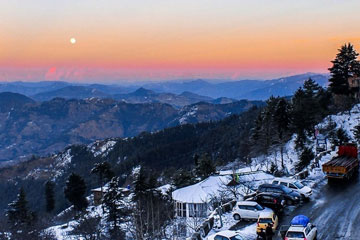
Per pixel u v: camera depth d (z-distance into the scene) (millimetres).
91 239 57438
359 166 49344
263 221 29062
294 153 86438
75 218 79312
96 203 109250
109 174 97688
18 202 86625
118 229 57938
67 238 63031
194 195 55406
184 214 55562
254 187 49250
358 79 96938
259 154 103188
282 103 92875
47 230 71500
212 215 34781
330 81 100500
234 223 32438
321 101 99938
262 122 106500
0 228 62281
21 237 60250
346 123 85375
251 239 28219
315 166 50969
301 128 88438
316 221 31266
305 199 37156
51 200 117812
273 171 67625
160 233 36906
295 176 45719
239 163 103375
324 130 87062
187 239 28531
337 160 46031
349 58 97938
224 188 48438
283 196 36125
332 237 27750
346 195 37875
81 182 104062
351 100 98000
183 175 81625
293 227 26484
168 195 68250
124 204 64500
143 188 65500
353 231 28562
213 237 26766
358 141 67625
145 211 46750
